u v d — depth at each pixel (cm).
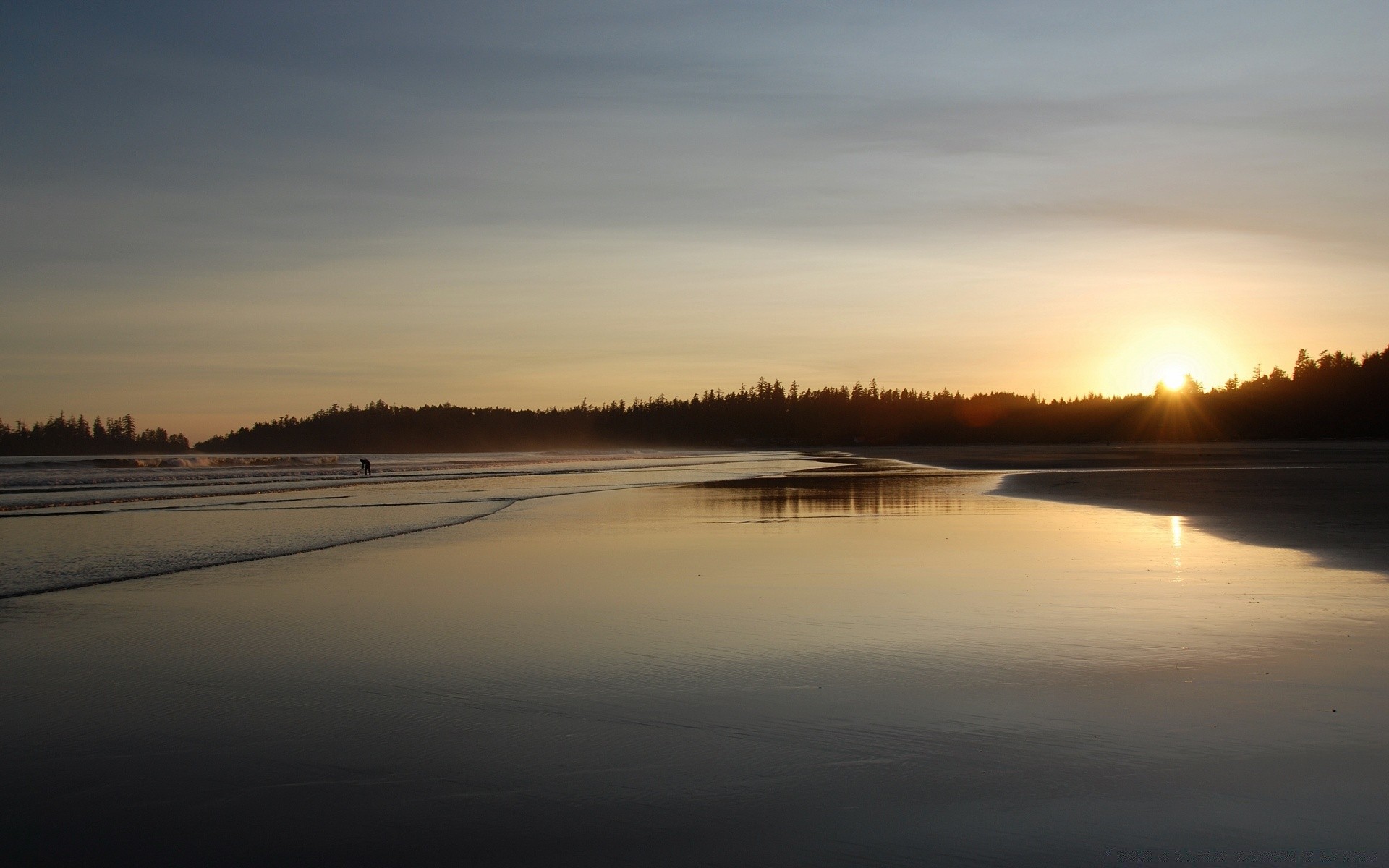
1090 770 521
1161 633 843
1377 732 573
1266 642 804
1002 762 536
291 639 884
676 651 813
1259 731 579
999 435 17250
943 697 662
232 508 2722
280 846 454
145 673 765
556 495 3153
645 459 9575
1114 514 2012
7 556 1556
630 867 427
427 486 4041
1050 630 865
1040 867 418
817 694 674
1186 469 4238
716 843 448
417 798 505
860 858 430
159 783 531
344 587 1195
